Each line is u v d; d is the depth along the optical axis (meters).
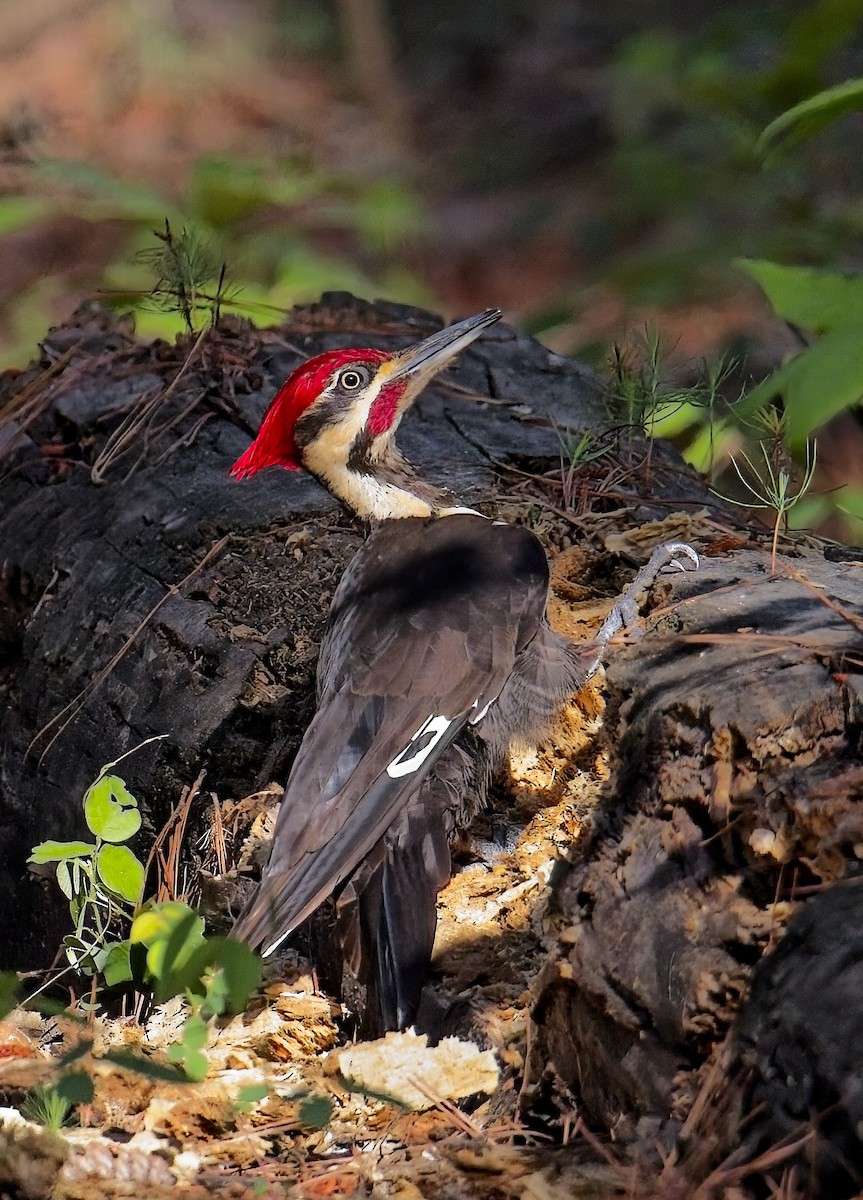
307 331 10.18
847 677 5.15
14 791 8.03
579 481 8.38
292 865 5.99
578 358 10.22
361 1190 5.20
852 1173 4.24
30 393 9.68
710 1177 4.50
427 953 6.10
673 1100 4.91
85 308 10.92
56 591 8.32
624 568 7.67
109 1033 6.56
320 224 16.22
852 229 12.38
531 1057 5.61
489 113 19.78
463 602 6.82
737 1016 4.74
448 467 8.58
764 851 4.95
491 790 6.88
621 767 5.60
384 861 6.30
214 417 9.27
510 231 17.25
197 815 7.22
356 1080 5.78
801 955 4.63
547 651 6.84
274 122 20.11
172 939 5.74
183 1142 5.64
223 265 10.30
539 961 6.08
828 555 7.38
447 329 8.06
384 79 20.66
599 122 18.66
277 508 8.27
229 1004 6.36
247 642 7.50
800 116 8.27
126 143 19.11
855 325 6.72
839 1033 4.37
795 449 7.16
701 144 14.84
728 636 5.77
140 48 20.17
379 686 6.54
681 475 8.70
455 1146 5.44
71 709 7.89
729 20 14.34
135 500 8.56
